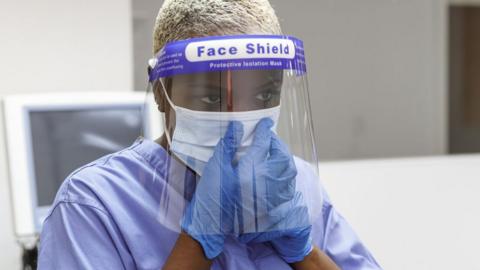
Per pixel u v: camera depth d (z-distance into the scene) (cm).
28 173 150
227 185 84
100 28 200
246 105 84
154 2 207
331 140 261
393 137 271
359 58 262
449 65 287
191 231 86
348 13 258
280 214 86
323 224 110
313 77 255
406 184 236
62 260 88
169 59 84
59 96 158
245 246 96
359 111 264
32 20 193
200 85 82
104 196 94
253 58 81
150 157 99
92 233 90
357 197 229
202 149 86
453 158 247
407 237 233
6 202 188
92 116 160
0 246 189
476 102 291
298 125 93
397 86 270
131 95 165
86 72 199
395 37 267
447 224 238
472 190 243
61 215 92
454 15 288
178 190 90
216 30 84
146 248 92
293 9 248
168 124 91
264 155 85
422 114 275
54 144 156
